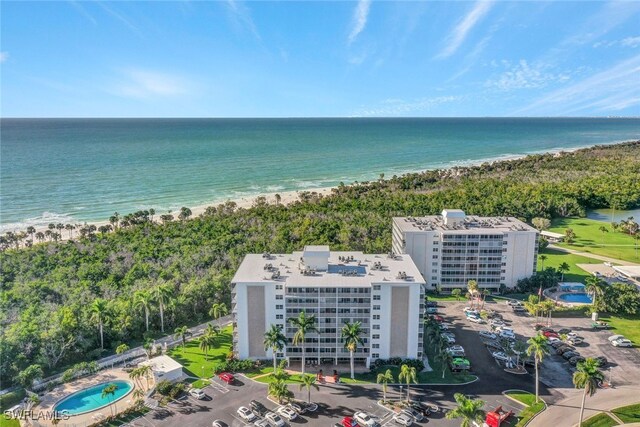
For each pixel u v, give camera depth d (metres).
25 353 110.56
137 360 118.12
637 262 193.25
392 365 114.56
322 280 114.69
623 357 118.75
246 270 121.75
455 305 154.38
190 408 98.12
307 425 92.00
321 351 115.19
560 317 144.00
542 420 93.00
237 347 116.44
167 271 166.25
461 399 84.75
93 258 182.38
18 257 183.00
